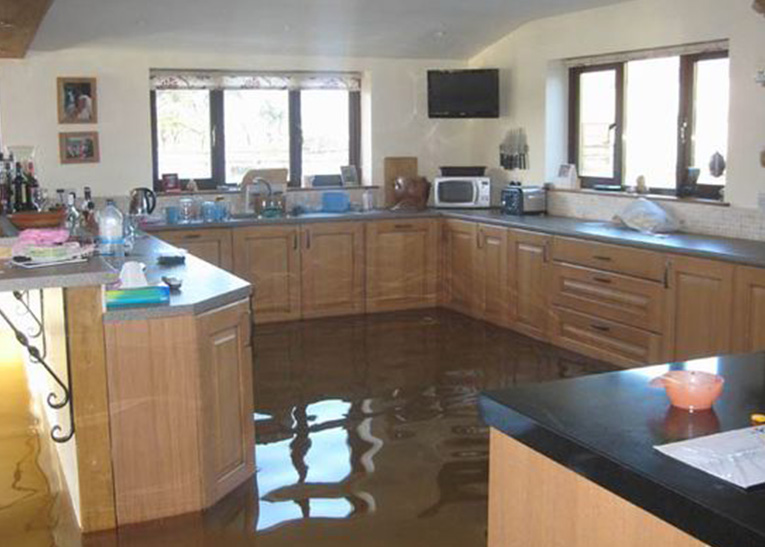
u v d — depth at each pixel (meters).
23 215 4.73
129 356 3.34
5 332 6.91
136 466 3.41
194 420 3.48
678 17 5.72
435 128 7.99
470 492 3.66
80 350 3.26
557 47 6.80
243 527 3.38
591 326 5.79
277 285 6.96
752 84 5.23
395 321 6.98
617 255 5.50
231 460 3.72
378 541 3.25
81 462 3.32
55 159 6.68
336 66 7.56
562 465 1.69
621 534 1.57
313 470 3.93
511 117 7.43
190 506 3.51
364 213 7.30
